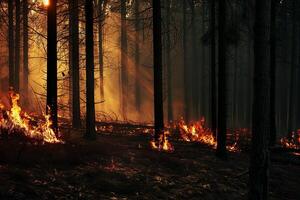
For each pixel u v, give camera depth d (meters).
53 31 15.13
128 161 13.33
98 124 24.34
